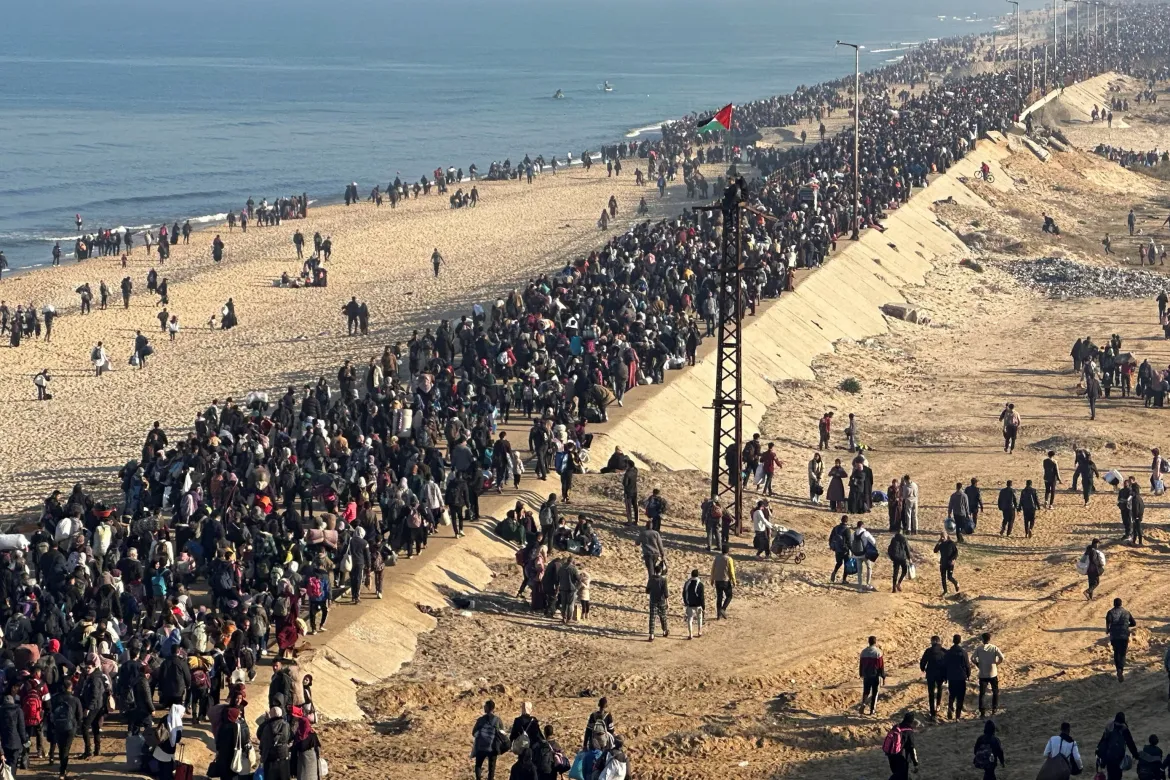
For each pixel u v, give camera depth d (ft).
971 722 115.75
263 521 135.44
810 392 237.04
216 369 252.83
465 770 104.22
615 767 92.68
